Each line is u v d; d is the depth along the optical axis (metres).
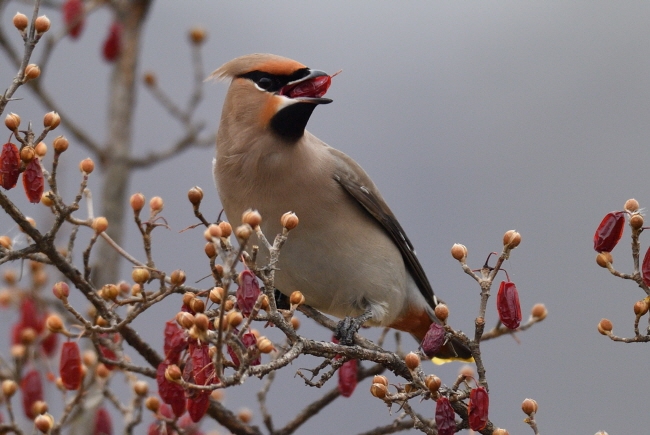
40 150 6.64
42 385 7.39
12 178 6.50
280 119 8.17
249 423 8.23
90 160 6.79
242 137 8.27
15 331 8.02
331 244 8.49
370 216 8.81
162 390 6.37
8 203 6.59
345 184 8.54
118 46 11.16
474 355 6.39
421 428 6.49
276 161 8.21
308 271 8.50
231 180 8.32
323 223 8.41
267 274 6.23
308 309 8.56
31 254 6.83
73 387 6.82
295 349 6.34
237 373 5.83
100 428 8.02
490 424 6.67
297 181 8.27
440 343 6.50
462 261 6.45
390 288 8.80
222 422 7.95
